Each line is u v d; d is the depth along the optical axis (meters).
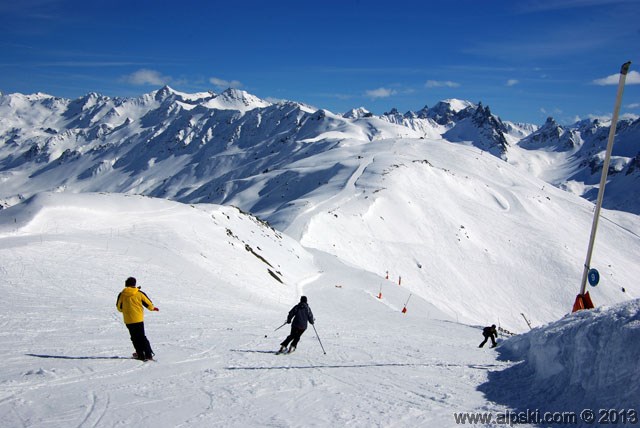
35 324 12.23
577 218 145.88
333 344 14.84
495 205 137.00
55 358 9.56
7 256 19.61
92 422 6.60
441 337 20.45
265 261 40.19
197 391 8.27
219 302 21.94
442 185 132.62
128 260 24.03
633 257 123.25
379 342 16.22
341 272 51.78
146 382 8.61
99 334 12.02
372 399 8.30
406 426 6.96
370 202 100.00
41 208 28.73
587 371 7.46
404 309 35.12
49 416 6.72
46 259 20.58
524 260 101.25
